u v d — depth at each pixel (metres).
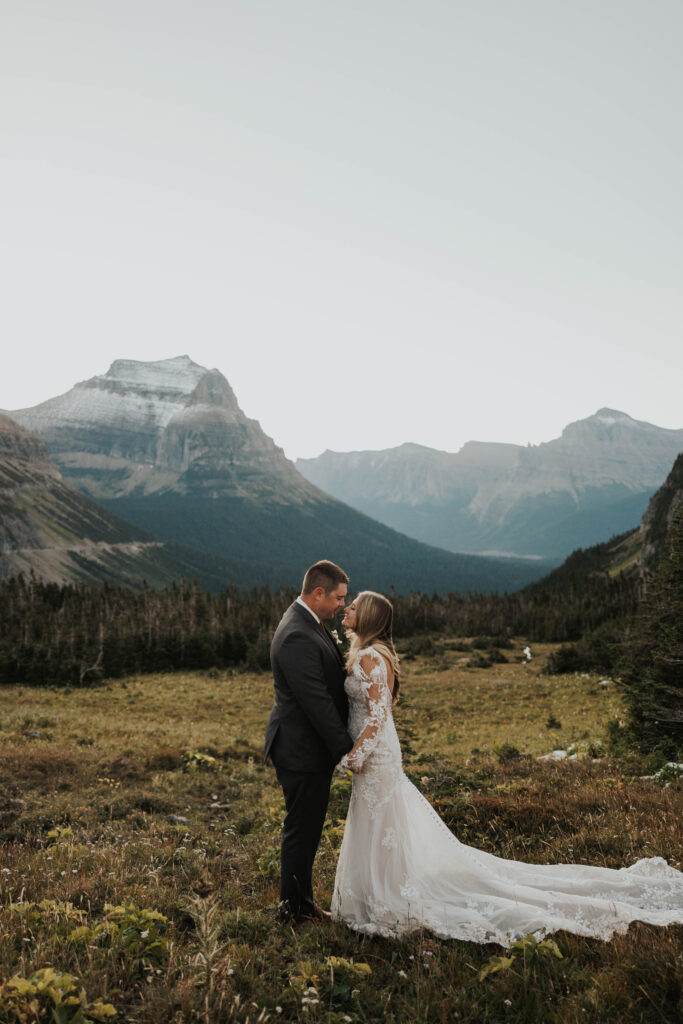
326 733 4.13
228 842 8.47
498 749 15.79
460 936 3.90
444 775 10.91
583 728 24.50
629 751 13.32
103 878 5.62
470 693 40.06
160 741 20.25
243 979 3.48
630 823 6.25
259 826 9.98
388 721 4.30
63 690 44.03
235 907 4.68
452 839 4.41
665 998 3.13
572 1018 3.06
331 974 3.36
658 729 13.14
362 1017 3.21
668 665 13.22
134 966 3.59
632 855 5.27
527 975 3.40
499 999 3.31
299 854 4.36
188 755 16.80
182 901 4.75
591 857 5.46
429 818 4.42
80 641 54.56
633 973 3.38
